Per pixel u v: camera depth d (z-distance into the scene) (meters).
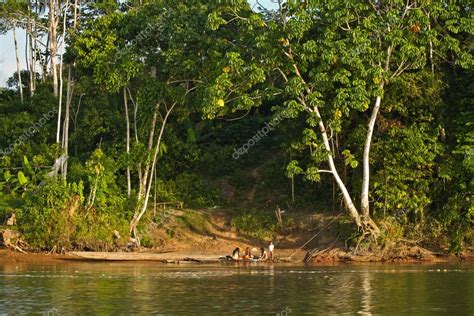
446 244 37.12
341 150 39.12
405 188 36.97
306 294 22.12
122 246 37.84
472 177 36.75
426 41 34.00
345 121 37.88
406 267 32.31
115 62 38.44
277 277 27.44
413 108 37.91
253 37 34.50
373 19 33.47
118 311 18.78
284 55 34.53
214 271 30.28
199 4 38.28
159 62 38.88
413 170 37.25
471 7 36.09
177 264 34.38
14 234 36.75
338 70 34.06
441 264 34.09
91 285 24.62
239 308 19.25
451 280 26.20
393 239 35.84
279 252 38.88
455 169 36.66
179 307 19.44
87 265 33.31
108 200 39.06
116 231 37.72
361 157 38.00
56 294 22.16
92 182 38.66
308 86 34.91
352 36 33.44
